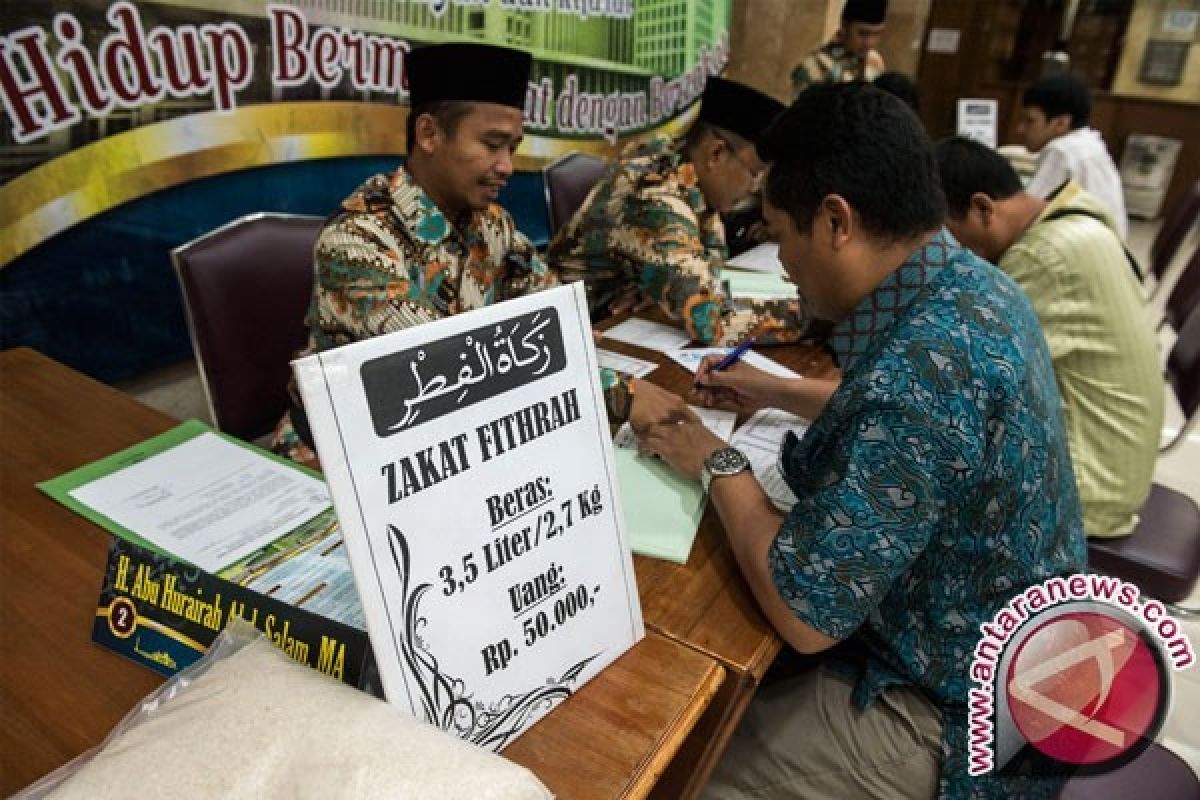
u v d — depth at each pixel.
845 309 0.85
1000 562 0.77
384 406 0.47
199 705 0.47
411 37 2.03
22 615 0.69
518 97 1.13
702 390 1.23
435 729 0.45
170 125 1.59
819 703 0.89
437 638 0.51
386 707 0.47
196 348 1.25
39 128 1.41
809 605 0.70
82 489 0.88
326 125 1.89
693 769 0.71
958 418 0.70
